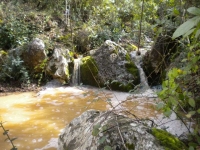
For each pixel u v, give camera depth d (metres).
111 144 1.75
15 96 5.09
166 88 1.69
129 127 1.83
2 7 7.63
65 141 2.39
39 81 5.75
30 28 7.32
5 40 6.57
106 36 7.23
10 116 4.00
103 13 8.10
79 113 4.10
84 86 5.73
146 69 5.64
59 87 5.68
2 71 5.79
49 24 7.75
